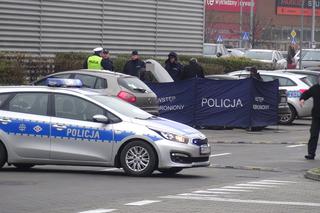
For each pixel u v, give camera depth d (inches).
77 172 1028.5
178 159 959.0
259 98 1695.4
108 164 978.1
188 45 2498.8
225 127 1708.9
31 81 1777.8
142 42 2292.1
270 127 1802.4
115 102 1013.2
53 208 716.0
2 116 999.0
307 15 6446.9
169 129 971.9
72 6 2036.2
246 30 5684.1
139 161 969.5
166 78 1774.1
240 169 1096.2
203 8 2554.1
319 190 877.2
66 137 984.3
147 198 787.4
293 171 1078.4
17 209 708.0
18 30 1884.8
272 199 797.2
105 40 2151.8
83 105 993.5
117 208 717.9
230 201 776.3
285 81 1924.2
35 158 993.5
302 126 1867.6
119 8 2194.9
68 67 1877.5
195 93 1699.1
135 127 968.9
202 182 940.0
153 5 2325.3
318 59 3093.0
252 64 2696.9
